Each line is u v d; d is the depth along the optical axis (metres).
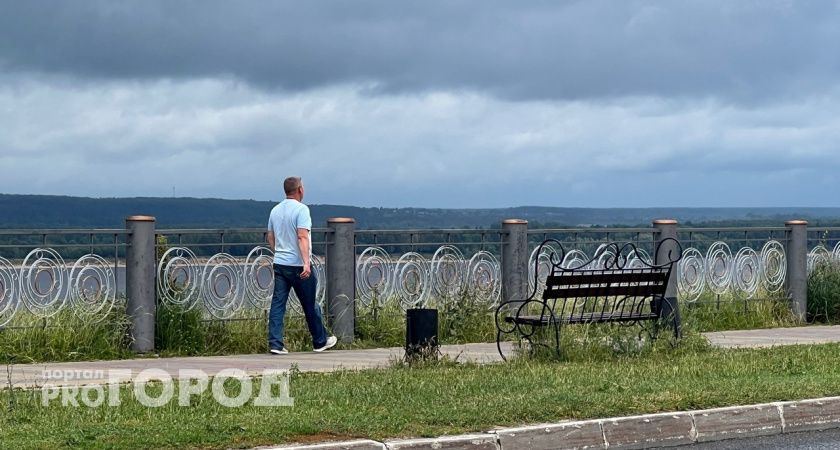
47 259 16.00
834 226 23.02
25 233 15.82
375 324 18.48
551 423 10.32
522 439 9.97
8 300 15.75
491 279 19.47
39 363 15.40
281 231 16.88
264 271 17.75
